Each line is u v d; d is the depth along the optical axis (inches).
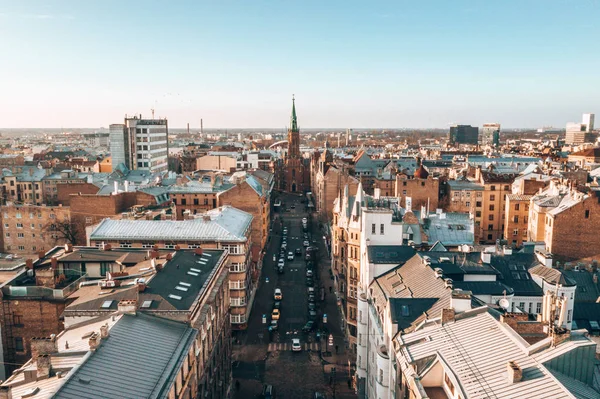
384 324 2402.8
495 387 1577.3
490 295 2691.9
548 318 1846.7
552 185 5423.2
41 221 5438.0
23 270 2787.9
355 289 3659.0
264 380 3221.0
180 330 2057.1
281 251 6314.0
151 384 1658.5
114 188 6082.7
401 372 2020.2
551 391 1482.5
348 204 4205.2
